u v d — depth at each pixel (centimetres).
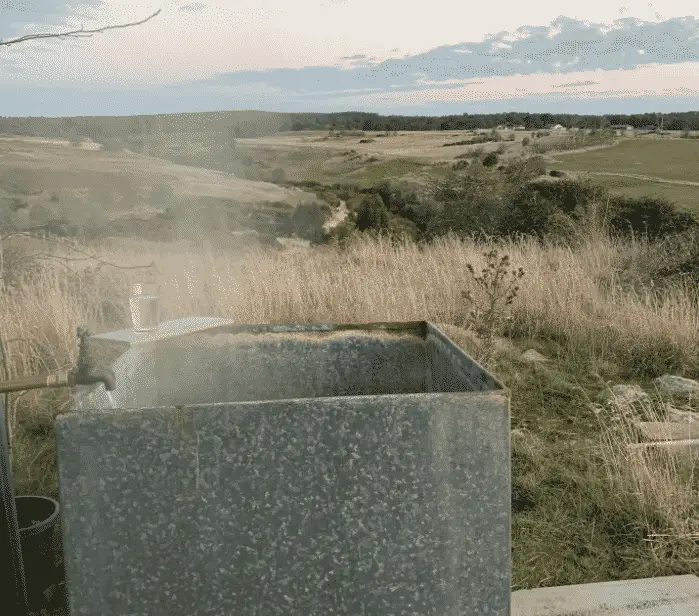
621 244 940
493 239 1102
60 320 534
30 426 411
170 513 146
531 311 659
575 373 536
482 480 151
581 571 287
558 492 347
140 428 143
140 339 206
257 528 148
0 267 348
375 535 150
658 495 323
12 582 195
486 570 154
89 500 145
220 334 223
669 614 244
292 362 224
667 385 511
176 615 149
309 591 151
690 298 694
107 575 147
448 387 198
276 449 146
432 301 669
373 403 147
